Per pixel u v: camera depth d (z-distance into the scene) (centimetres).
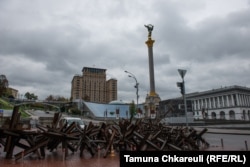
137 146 1158
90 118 10119
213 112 11125
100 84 15575
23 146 1111
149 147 1223
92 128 1332
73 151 1217
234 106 10200
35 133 1102
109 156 1148
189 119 5500
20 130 1082
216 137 2405
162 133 1479
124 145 1298
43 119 4806
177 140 1373
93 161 1022
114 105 12788
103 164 955
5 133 1048
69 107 12069
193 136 1523
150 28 7750
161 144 1245
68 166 915
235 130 3331
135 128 1315
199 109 11738
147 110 6838
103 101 15300
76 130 1308
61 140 1152
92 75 15525
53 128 1226
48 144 1182
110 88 15400
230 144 1712
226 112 10519
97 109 12219
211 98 11431
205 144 1553
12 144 1084
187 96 12588
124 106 12756
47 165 930
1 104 7938
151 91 7012
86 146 1228
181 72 2627
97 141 1244
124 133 1291
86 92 15088
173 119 5525
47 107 12912
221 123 4572
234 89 10338
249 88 10906
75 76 15188
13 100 11825
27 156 1139
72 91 15800
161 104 6875
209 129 3716
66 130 1215
